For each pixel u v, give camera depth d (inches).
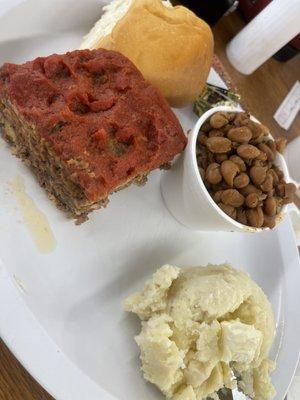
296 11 10.1
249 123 8.1
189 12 8.6
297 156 11.5
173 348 7.0
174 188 8.5
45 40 8.8
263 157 7.9
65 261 7.6
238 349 7.2
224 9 10.7
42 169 7.4
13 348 6.3
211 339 7.2
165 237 8.9
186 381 7.2
